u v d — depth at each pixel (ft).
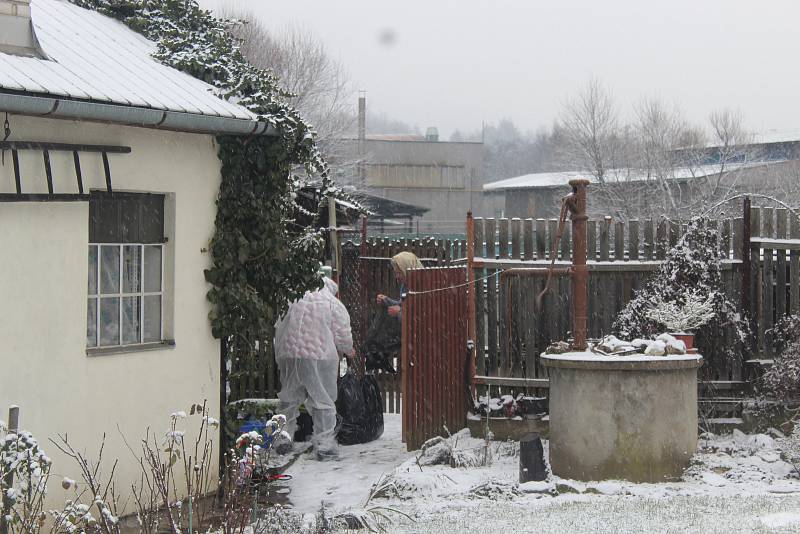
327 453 36.99
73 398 26.71
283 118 31.76
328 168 37.81
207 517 28.25
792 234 39.40
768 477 32.27
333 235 45.16
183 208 30.27
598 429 32.50
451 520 27.45
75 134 26.63
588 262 39.06
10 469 20.74
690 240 38.42
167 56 33.17
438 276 38.19
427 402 37.47
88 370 27.20
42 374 25.82
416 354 36.76
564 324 39.27
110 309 28.68
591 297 39.11
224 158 31.48
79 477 26.78
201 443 31.04
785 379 36.52
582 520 26.94
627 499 29.86
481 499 30.53
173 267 30.07
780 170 150.92
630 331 38.09
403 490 31.45
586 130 160.25
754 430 37.58
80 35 31.89
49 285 25.98
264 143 32.04
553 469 33.60
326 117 135.44
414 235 165.99
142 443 28.81
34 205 25.57
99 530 22.88
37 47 27.20
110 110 26.05
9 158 24.91
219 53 33.81
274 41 131.64
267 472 32.94
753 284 38.91
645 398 32.27
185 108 28.30
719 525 25.76
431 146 234.58
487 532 25.88
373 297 50.88
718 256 38.42
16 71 24.89
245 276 32.12
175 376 30.14
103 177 27.50
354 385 40.34
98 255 28.32
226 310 31.60
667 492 30.76
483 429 38.96
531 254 39.65
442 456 34.99
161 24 35.96
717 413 38.29
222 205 31.48
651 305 38.06
